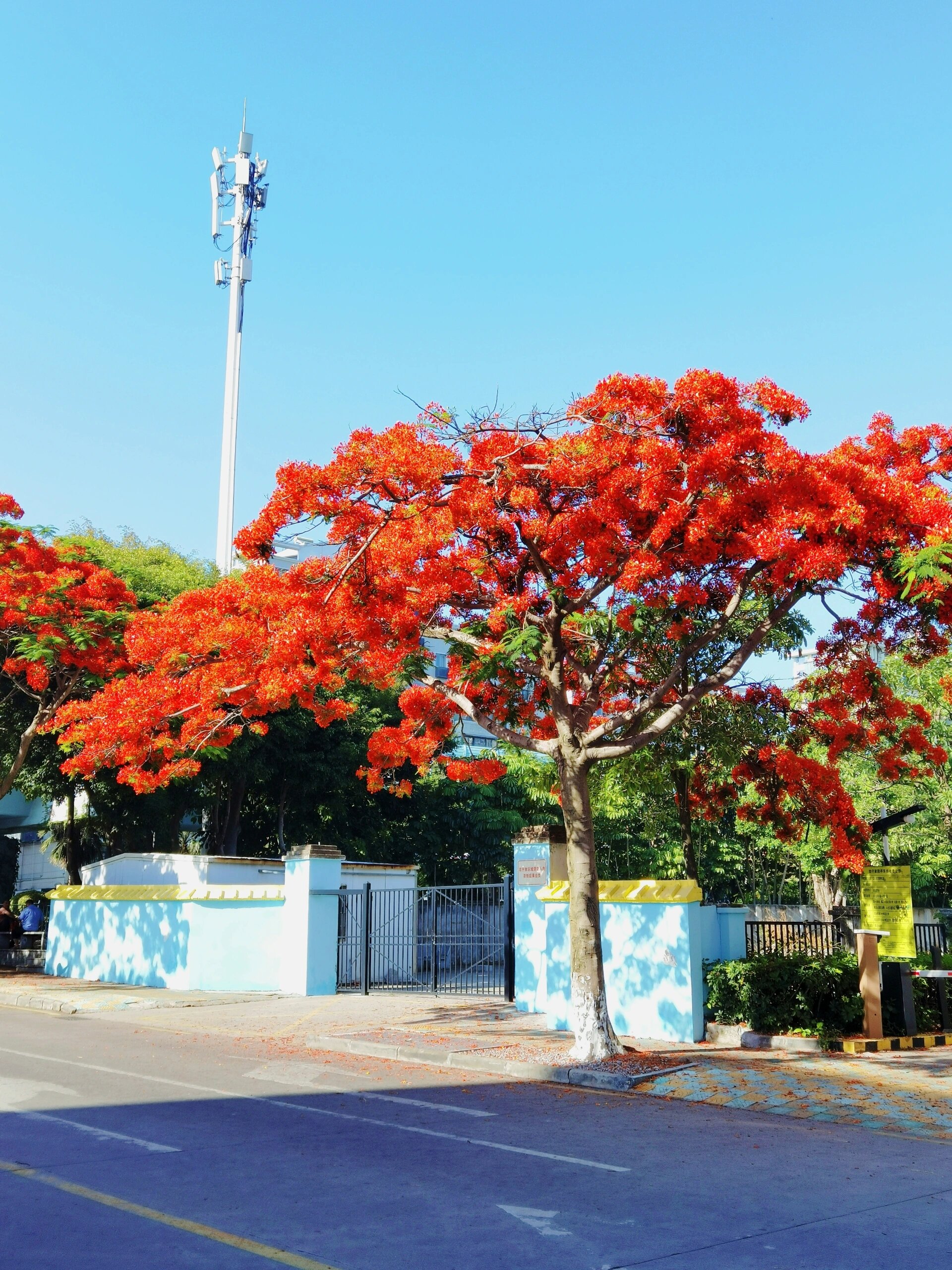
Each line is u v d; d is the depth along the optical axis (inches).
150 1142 300.4
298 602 505.7
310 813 1291.8
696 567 488.4
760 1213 241.1
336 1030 573.6
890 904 551.8
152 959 822.5
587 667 561.0
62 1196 244.7
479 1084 423.8
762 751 623.2
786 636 641.0
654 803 990.4
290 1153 292.5
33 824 1457.9
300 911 770.2
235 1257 203.9
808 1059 482.3
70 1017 656.4
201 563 1315.2
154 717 561.9
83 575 810.2
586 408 458.6
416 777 1243.2
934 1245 217.6
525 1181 267.9
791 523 426.3
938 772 890.7
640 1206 245.4
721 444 429.4
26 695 915.4
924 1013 572.1
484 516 461.4
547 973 606.5
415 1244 214.4
